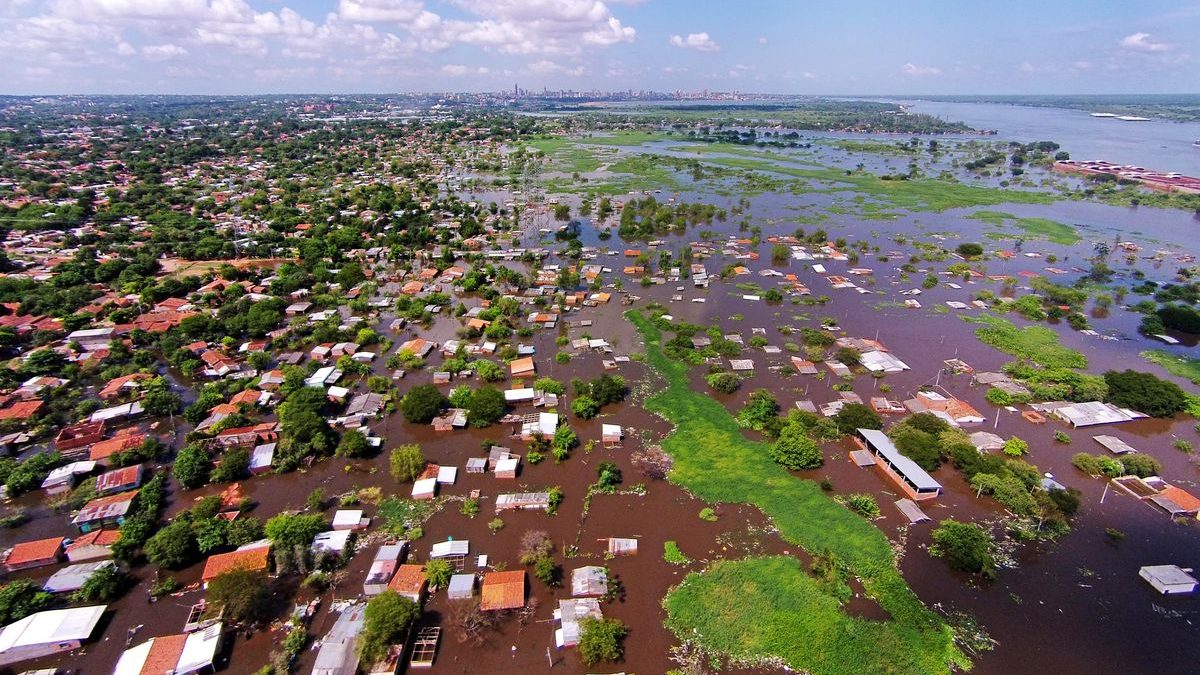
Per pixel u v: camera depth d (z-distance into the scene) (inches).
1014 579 1947.6
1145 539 2108.8
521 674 1621.6
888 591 1879.9
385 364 3390.7
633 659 1662.2
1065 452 2598.4
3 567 1943.9
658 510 2247.8
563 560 1999.3
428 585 1879.9
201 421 2780.5
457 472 2444.6
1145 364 3432.6
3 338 3452.3
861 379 3223.4
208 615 1739.7
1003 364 3393.2
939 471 2476.6
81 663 1638.8
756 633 1733.5
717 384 3083.2
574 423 2807.6
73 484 2368.4
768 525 2178.9
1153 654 1689.2
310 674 1593.3
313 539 2032.5
